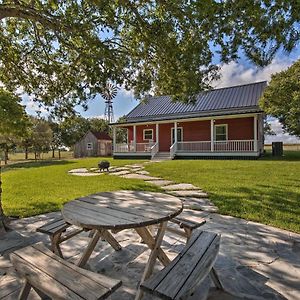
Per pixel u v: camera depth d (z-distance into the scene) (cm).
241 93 1878
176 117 1812
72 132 3341
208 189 652
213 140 1633
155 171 1071
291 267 251
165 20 393
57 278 159
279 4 293
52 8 388
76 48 467
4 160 2467
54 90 586
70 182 842
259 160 1368
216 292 208
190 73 449
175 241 322
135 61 498
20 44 541
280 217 409
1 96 511
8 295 210
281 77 1484
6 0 400
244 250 293
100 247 307
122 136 3803
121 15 404
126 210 233
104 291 145
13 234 361
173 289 145
